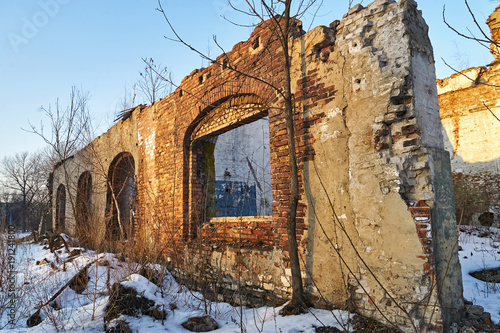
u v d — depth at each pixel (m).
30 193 30.41
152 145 7.97
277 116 4.51
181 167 6.60
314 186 3.92
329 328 3.09
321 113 3.93
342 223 3.60
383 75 3.38
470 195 9.97
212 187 6.84
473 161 10.04
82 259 6.57
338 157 3.71
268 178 10.71
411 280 2.97
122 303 4.00
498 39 9.49
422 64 3.43
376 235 3.28
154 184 7.65
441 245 3.10
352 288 3.41
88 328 3.67
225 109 5.82
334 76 3.84
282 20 4.50
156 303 4.14
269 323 3.47
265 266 4.37
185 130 6.60
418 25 3.49
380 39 3.50
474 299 4.14
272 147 4.54
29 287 5.41
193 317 3.82
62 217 15.77
